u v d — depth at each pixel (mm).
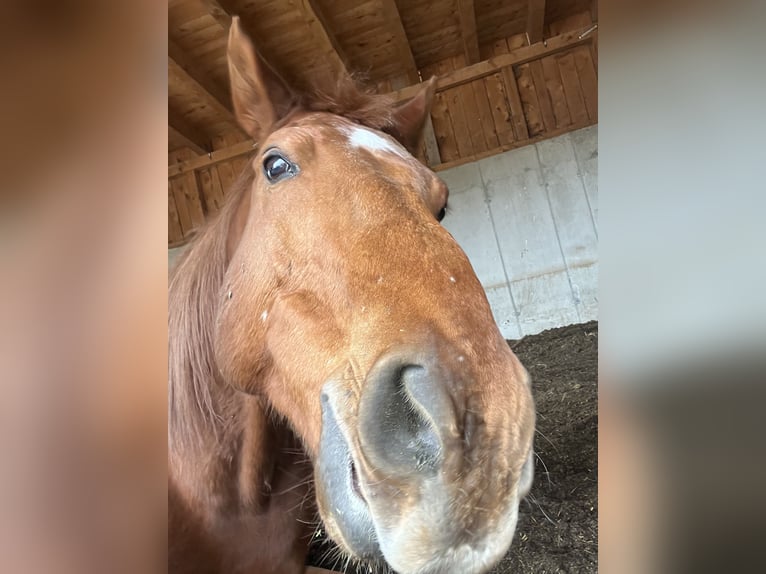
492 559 655
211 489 1319
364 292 864
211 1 3498
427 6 4520
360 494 776
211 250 1409
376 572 877
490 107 5152
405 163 1098
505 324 4934
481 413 693
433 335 739
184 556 1300
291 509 1452
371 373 741
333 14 4262
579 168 4883
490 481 671
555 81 5047
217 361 1226
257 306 1080
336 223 960
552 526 2129
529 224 4949
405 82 5328
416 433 704
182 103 4785
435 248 879
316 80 1398
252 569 1396
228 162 5406
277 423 1373
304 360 952
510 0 4695
